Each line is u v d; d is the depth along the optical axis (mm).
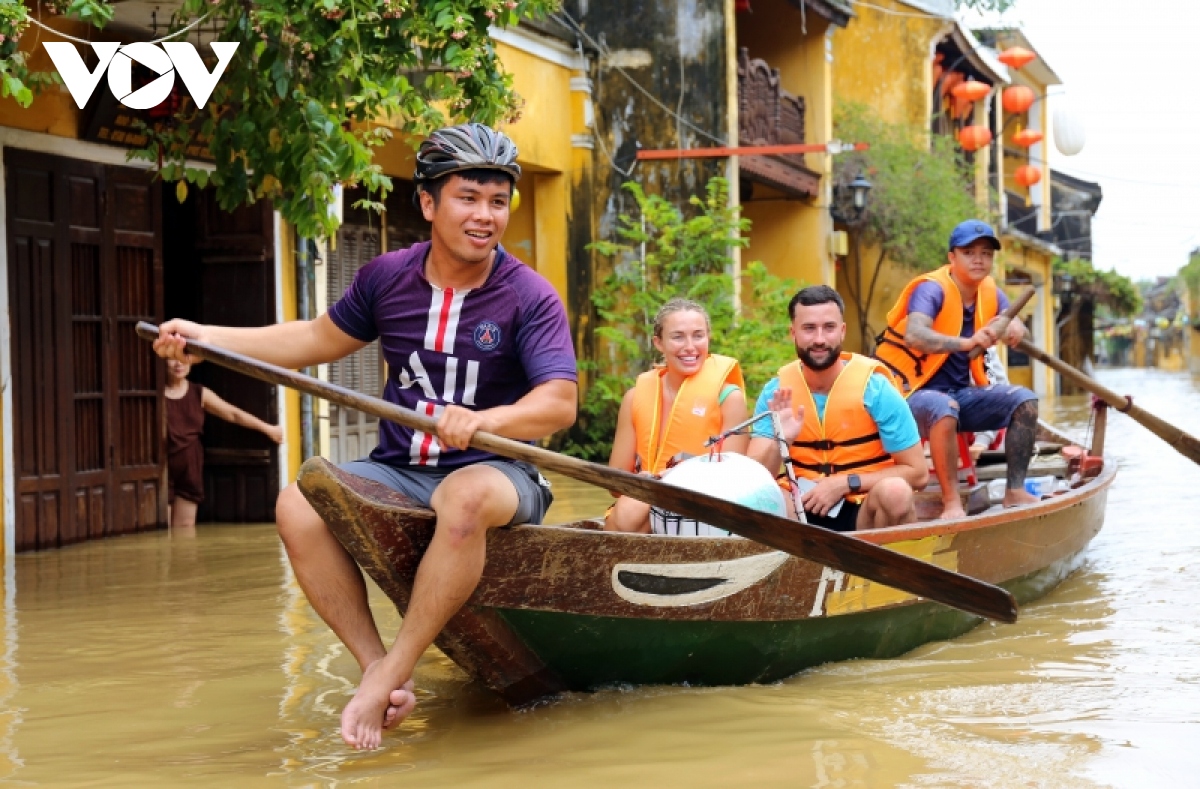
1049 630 5652
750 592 4547
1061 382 34719
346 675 4871
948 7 21359
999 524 5746
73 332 8547
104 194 8703
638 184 13570
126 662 5113
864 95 20406
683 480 4812
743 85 14867
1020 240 26422
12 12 5902
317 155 7160
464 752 3877
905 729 4070
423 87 7875
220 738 4074
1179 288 61406
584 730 4082
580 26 13945
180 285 9789
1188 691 4535
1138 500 10055
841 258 19891
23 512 8117
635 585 4266
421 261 4109
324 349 4238
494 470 3846
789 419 5445
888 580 4066
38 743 4039
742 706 4355
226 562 7648
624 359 13625
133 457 9047
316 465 3613
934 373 6895
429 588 3748
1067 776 3584
